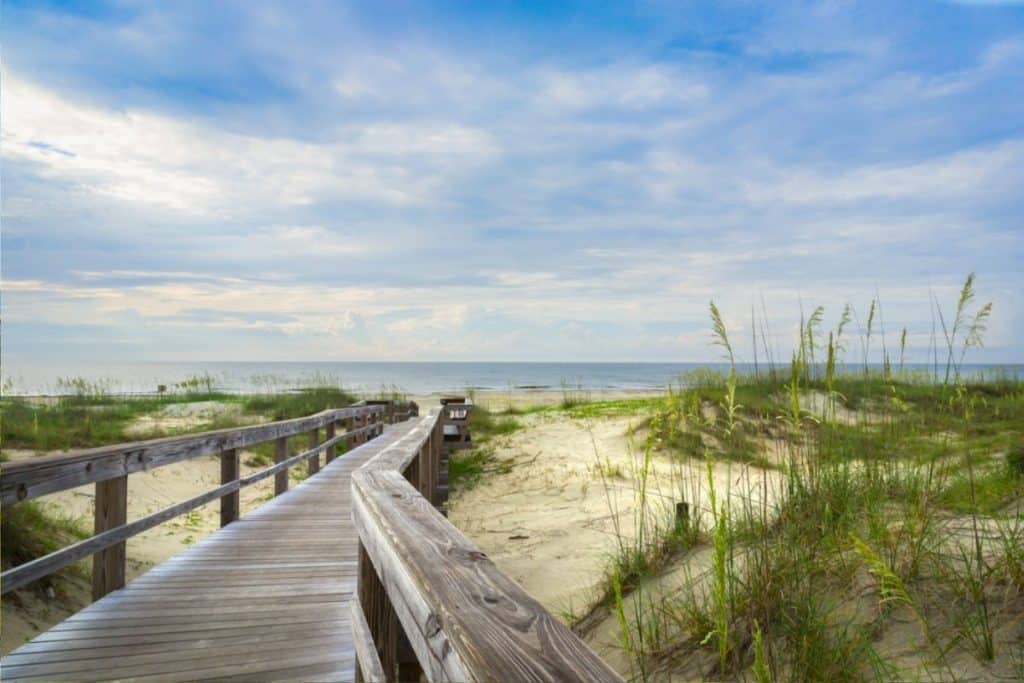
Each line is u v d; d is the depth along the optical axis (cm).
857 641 308
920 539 359
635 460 1051
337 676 308
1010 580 320
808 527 396
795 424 445
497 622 113
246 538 571
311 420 914
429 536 175
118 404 1927
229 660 324
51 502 816
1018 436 534
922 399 516
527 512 852
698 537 501
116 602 406
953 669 272
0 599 502
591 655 99
